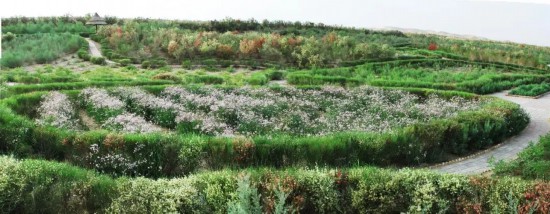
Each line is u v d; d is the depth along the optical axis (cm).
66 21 7288
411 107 1831
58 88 2156
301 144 1172
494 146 1529
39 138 1195
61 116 1459
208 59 4428
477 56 4844
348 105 1877
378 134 1284
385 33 7531
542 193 763
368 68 3834
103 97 1792
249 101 1775
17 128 1207
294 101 1920
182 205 737
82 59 4512
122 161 1102
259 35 5441
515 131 1717
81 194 795
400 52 5112
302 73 3359
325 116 1709
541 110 2350
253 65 4216
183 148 1110
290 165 1155
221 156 1125
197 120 1479
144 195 752
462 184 813
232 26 6969
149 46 4916
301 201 757
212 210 744
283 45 4500
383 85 2806
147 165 1112
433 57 4853
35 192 780
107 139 1127
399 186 819
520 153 1202
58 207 781
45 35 5628
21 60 4088
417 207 758
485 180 825
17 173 808
